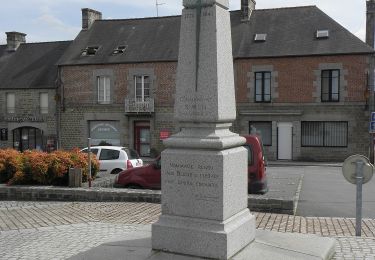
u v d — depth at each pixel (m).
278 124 27.02
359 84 25.61
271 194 10.76
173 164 5.70
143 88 29.22
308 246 5.94
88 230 7.52
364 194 13.30
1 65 34.69
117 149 17.91
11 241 6.89
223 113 5.79
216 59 5.72
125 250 5.74
